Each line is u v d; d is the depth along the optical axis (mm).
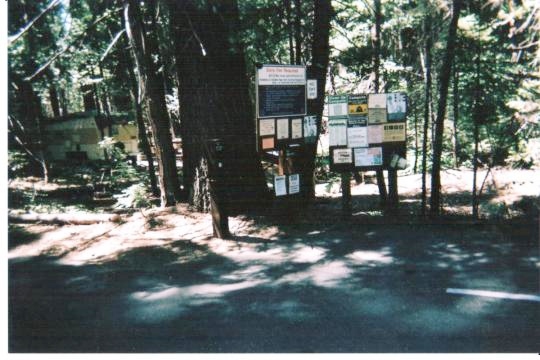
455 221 6996
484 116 7289
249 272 5363
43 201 11102
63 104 27547
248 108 8047
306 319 4211
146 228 7184
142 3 8711
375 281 5012
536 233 6438
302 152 6949
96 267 5621
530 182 9430
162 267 5586
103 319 4297
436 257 5676
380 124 6809
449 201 8492
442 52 7699
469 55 7160
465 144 11836
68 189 13828
